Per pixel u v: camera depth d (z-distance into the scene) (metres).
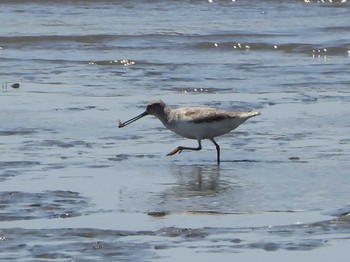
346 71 24.59
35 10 32.66
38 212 13.19
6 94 21.59
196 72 24.36
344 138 18.03
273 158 16.61
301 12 33.12
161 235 12.32
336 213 13.27
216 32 29.17
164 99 21.27
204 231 12.49
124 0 33.81
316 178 15.24
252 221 12.95
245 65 25.31
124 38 28.48
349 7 33.94
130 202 13.84
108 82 23.19
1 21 30.78
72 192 14.27
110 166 15.97
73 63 25.47
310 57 26.73
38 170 15.57
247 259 11.54
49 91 22.05
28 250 11.65
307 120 19.47
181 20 31.36
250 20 31.62
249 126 18.98
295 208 13.55
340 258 11.56
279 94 21.92
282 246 11.95
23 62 25.48
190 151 17.16
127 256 11.54
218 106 20.56
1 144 17.33
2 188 14.37
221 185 14.87
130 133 18.41
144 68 24.91
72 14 32.19
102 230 12.44
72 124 18.94
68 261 11.31
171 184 14.92
